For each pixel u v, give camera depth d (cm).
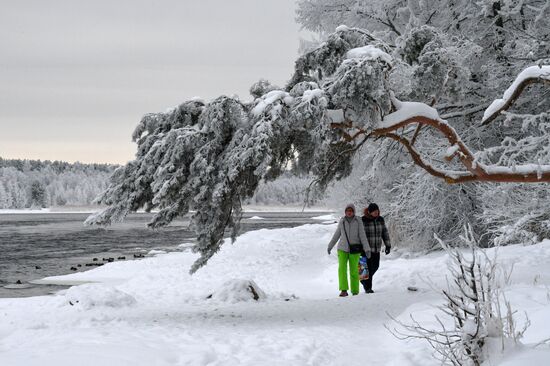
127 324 846
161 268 2014
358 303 996
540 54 1291
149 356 566
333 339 700
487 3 1484
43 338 713
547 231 1503
